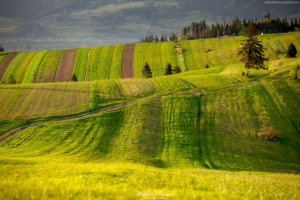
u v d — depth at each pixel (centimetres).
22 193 762
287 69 7712
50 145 4244
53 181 1086
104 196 791
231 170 3722
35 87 7138
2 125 5031
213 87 6938
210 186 1378
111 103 6112
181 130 4922
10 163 2453
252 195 1200
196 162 3903
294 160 4159
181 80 7781
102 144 4372
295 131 4959
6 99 6259
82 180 1194
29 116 5438
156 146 4397
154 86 7262
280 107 5731
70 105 5975
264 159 4141
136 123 5109
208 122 5238
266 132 4809
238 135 4856
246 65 7556
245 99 6122
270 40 13550
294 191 1485
